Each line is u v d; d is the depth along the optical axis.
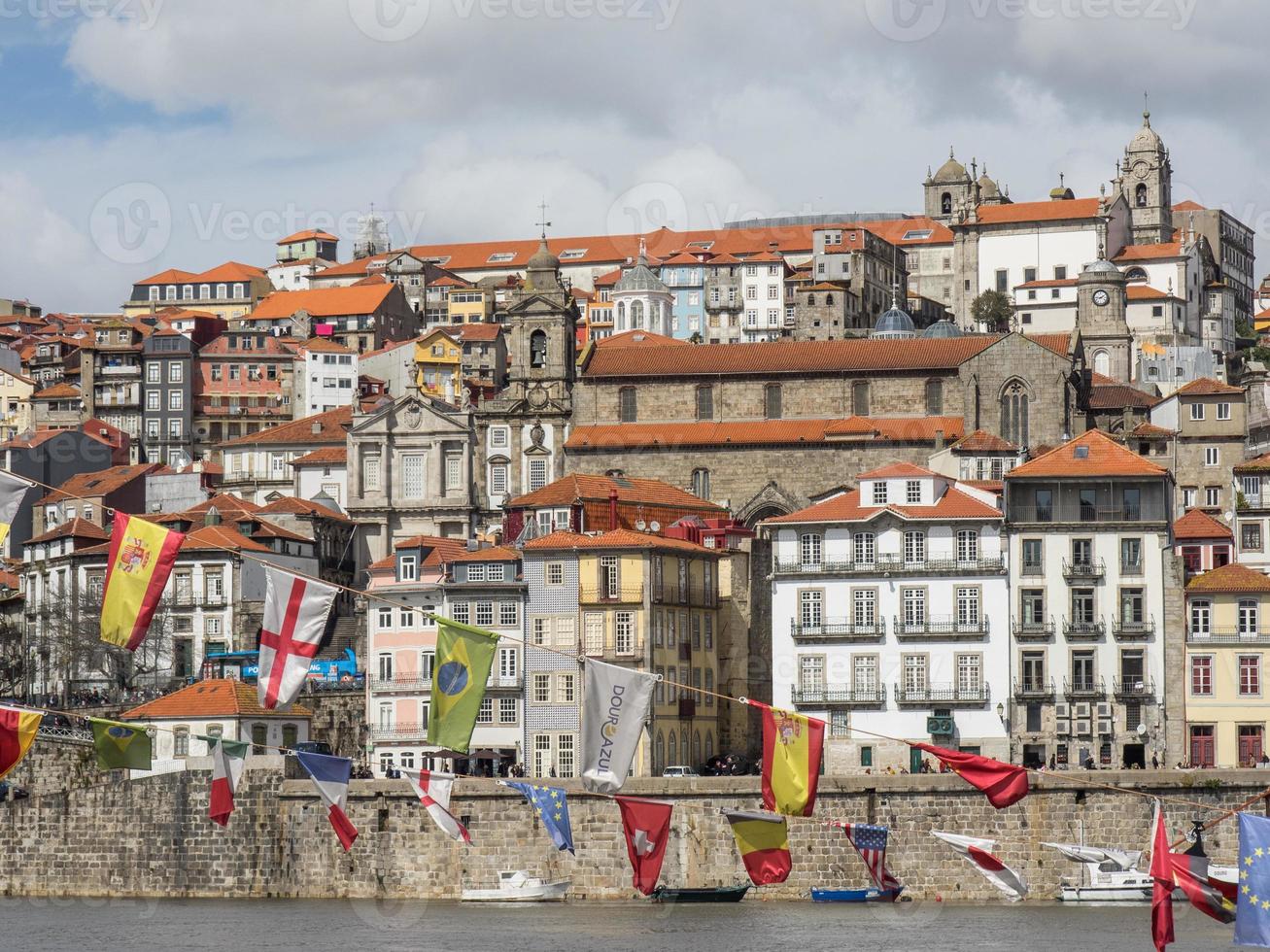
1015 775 150.25
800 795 153.00
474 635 151.38
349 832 159.12
